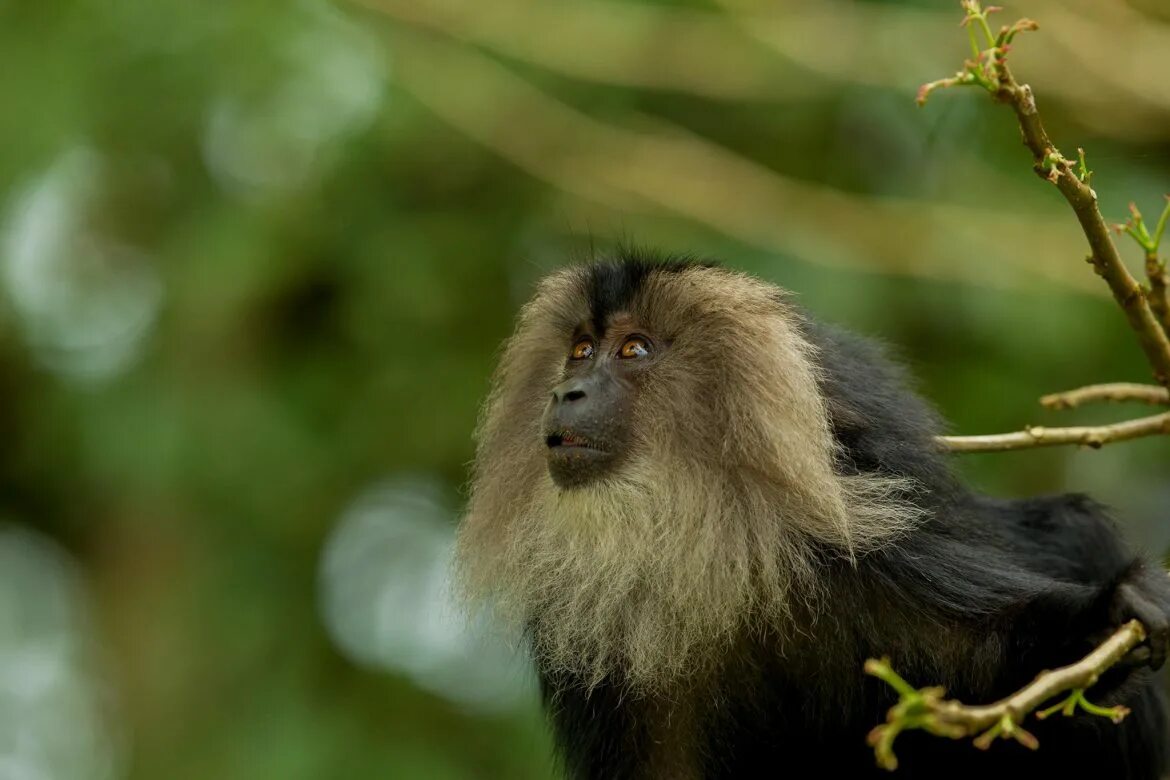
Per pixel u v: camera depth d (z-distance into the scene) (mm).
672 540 7859
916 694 4949
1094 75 13359
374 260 14953
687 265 8594
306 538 15383
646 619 7898
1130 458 14477
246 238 14625
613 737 8273
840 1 14711
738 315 8109
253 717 14539
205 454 14789
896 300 13867
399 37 14875
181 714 14875
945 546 7637
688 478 7914
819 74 14172
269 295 15102
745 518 7789
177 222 15523
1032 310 13562
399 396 15070
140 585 17016
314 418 15266
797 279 13617
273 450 14883
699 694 8078
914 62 13930
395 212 15305
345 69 14781
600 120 15305
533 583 8328
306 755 14164
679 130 15102
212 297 14562
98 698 17578
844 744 7980
